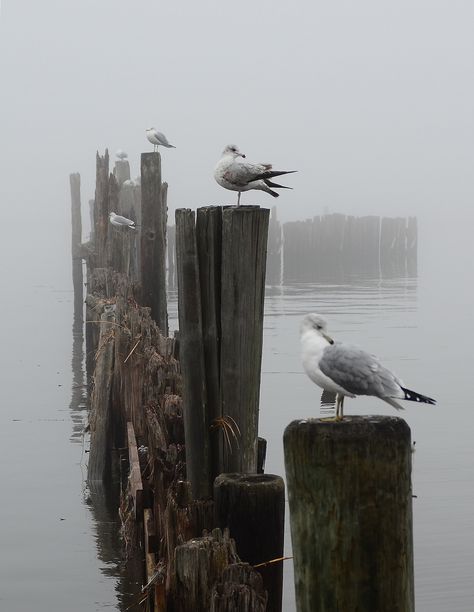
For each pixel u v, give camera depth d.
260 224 7.45
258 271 7.50
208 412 7.79
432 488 11.78
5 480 12.71
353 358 5.22
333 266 53.12
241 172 9.37
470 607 8.43
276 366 20.69
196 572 5.90
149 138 21.30
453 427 15.11
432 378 19.38
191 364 7.78
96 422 12.88
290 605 8.55
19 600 8.93
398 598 4.62
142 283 16.86
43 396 18.17
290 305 32.88
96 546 10.33
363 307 32.25
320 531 4.60
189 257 7.70
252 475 6.74
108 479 12.72
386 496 4.57
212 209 7.65
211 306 7.71
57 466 13.38
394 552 4.60
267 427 15.00
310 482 4.60
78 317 29.88
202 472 7.78
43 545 10.35
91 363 20.83
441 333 25.75
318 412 16.09
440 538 10.08
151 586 7.02
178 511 6.83
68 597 8.97
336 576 4.60
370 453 4.54
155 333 12.66
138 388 11.95
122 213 24.44
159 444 9.13
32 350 23.81
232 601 5.56
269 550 6.54
